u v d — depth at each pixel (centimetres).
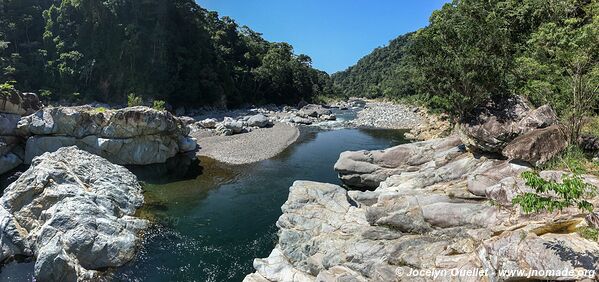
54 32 7462
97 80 7369
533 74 1652
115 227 1609
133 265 1530
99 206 1755
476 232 1188
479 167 1695
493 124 1678
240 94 9444
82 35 7331
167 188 2527
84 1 7112
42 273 1320
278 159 3428
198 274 1495
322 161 3381
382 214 1521
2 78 6450
